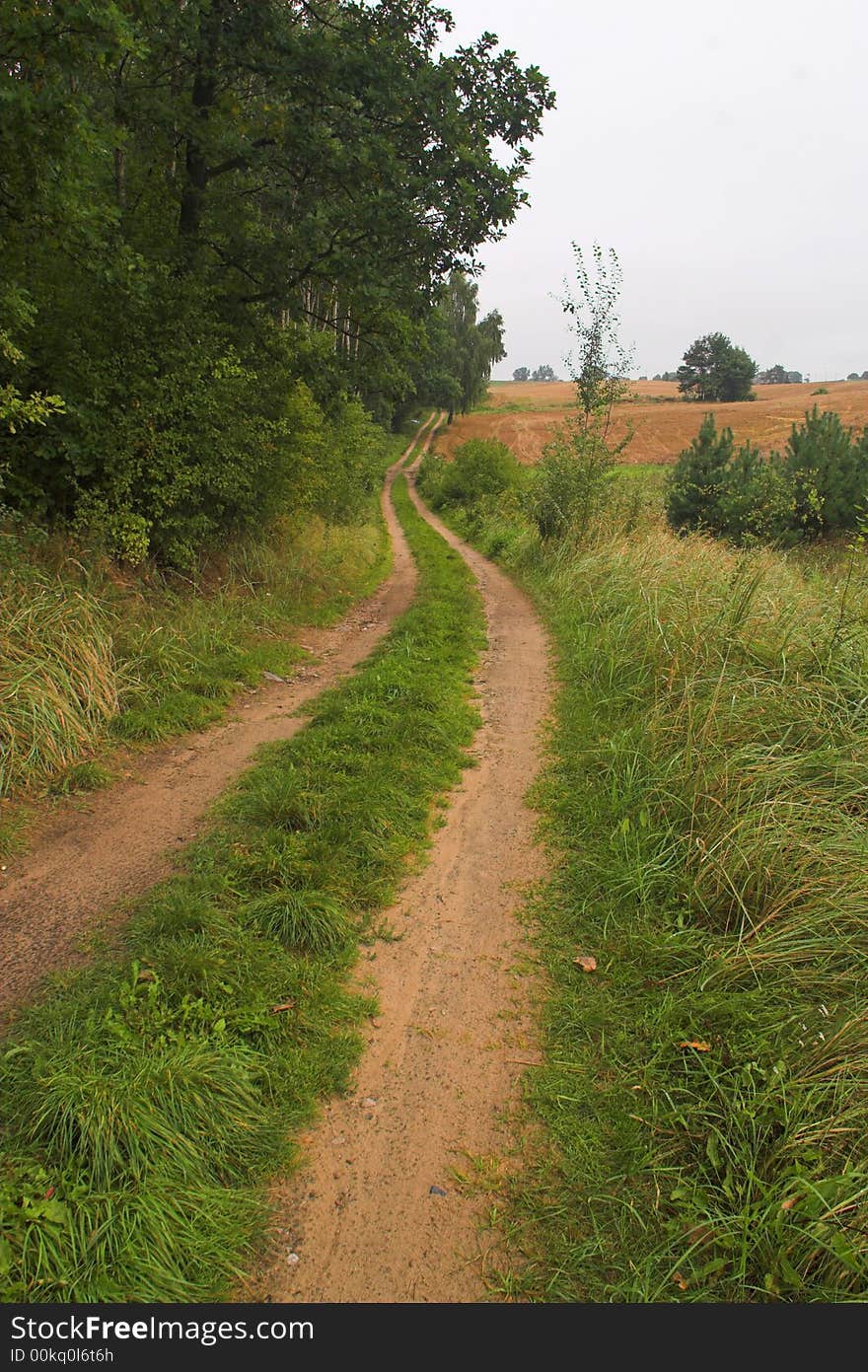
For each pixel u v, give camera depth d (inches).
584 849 175.9
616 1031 122.0
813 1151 92.3
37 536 279.3
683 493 578.2
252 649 344.5
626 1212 93.8
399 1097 111.0
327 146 414.9
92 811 194.1
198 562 407.8
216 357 383.6
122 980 123.0
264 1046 115.4
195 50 378.6
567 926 150.3
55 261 324.2
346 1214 93.6
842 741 178.9
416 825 188.2
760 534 506.0
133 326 332.8
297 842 166.1
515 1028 124.9
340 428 709.9
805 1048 107.9
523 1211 94.4
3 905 150.2
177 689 272.4
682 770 185.6
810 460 545.6
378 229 422.0
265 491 473.1
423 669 313.0
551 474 577.6
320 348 506.9
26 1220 82.5
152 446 336.5
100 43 250.5
